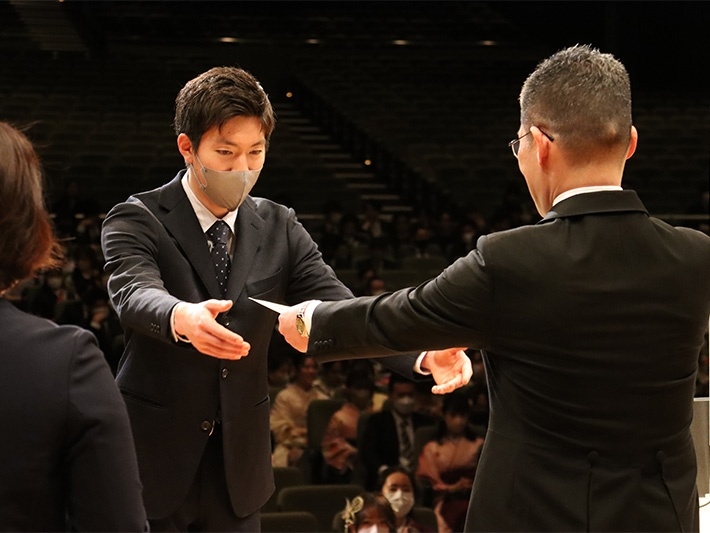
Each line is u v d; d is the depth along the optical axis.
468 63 34.97
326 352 3.64
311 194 23.00
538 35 37.81
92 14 36.44
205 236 4.46
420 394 11.62
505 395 3.37
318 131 29.34
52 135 24.45
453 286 3.35
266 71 34.47
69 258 17.59
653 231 3.39
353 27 38.22
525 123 3.56
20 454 2.55
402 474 9.55
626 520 3.21
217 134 4.25
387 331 3.44
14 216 2.65
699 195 23.00
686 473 3.36
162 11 38.75
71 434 2.62
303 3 39.91
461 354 4.19
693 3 30.11
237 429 4.36
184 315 3.72
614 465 3.25
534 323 3.28
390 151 25.75
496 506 3.30
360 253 19.17
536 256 3.32
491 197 23.17
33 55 32.09
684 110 29.09
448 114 29.06
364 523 9.25
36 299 15.25
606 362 3.26
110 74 30.23
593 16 35.47
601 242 3.34
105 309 14.79
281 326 3.85
